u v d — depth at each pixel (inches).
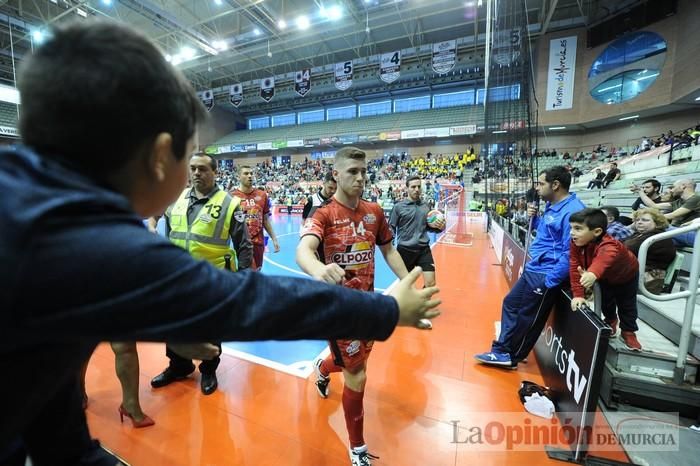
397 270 70.8
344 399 64.5
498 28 293.7
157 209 19.7
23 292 11.2
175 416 80.4
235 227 90.3
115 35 15.3
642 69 611.5
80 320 12.2
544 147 781.9
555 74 716.7
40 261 11.4
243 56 868.6
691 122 598.9
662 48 582.6
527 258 135.9
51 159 14.5
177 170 18.7
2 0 521.7
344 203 64.9
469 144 890.1
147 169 17.2
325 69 954.7
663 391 78.5
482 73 868.0
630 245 107.9
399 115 1002.7
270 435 74.5
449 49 569.9
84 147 15.0
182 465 67.0
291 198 783.7
